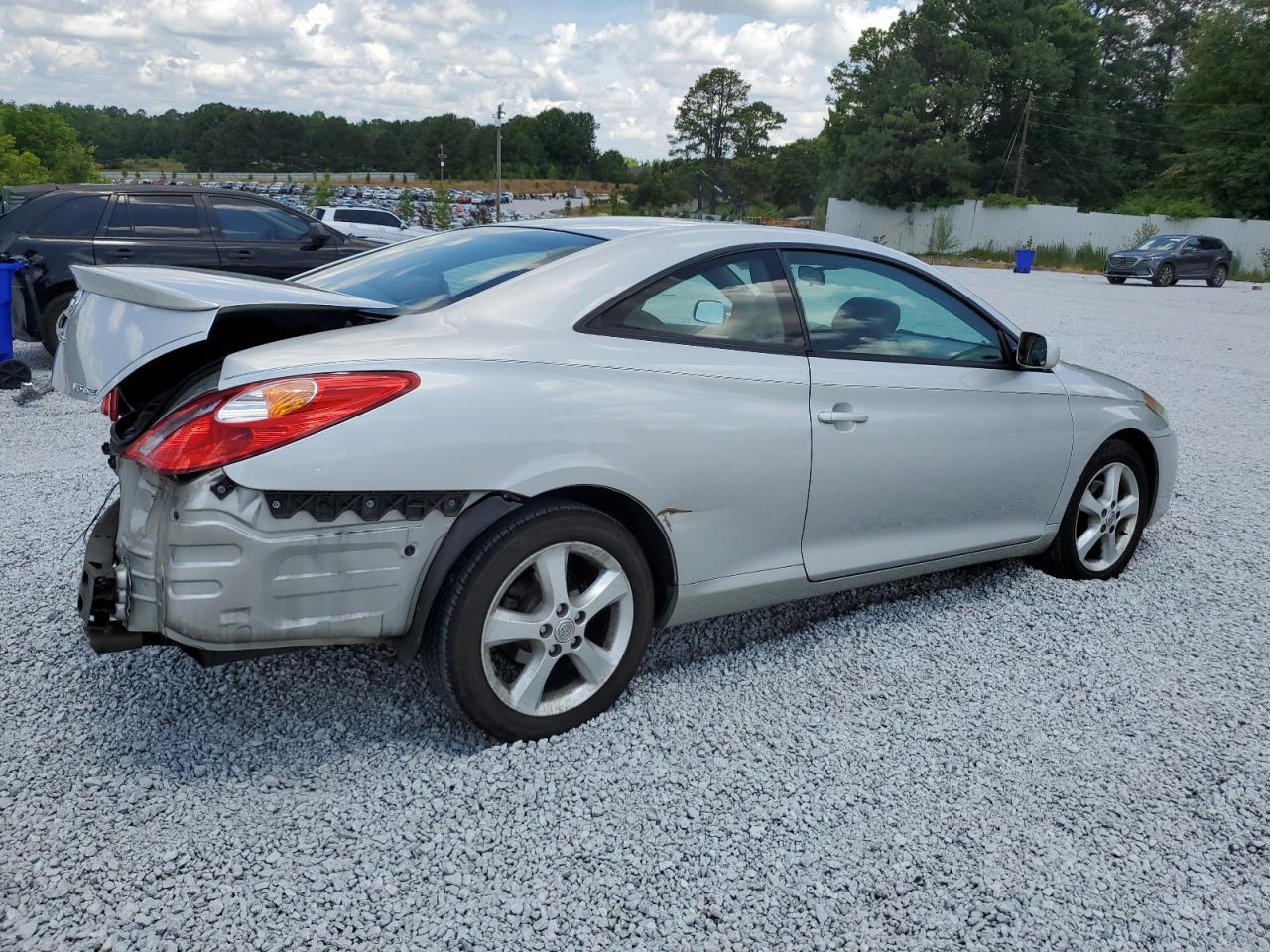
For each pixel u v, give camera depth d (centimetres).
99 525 279
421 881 229
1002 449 392
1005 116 7206
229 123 18512
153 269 285
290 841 240
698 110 11931
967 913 227
